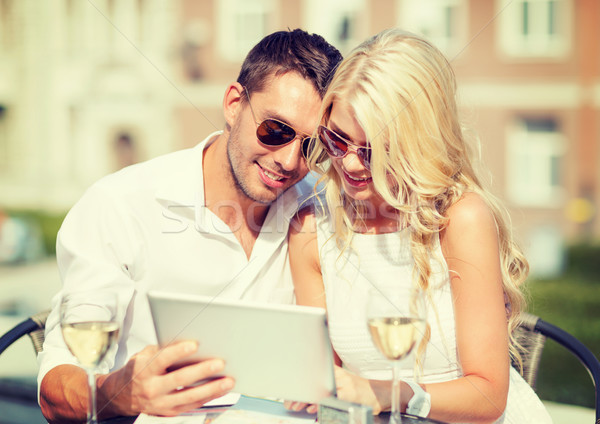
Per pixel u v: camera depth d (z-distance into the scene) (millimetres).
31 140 16719
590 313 6117
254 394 1576
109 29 15953
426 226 2002
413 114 1901
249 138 2027
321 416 1438
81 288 1964
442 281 2020
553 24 13594
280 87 1976
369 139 1898
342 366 2211
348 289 2129
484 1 13641
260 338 1489
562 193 13664
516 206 13562
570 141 13680
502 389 1824
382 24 14016
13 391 3312
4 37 16703
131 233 2074
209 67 15219
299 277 2234
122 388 1545
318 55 2008
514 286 2152
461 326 1912
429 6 13852
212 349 1534
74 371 1731
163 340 1572
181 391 1534
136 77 15766
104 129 16125
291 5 14539
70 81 16406
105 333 1449
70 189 16438
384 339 1455
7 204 15266
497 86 13789
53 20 16375
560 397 3955
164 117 15586
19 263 9211
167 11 15344
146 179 2146
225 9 14953
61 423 1729
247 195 2111
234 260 2154
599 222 13328
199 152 2146
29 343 4199
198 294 2141
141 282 2107
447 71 1978
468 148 2299
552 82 13656
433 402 1683
